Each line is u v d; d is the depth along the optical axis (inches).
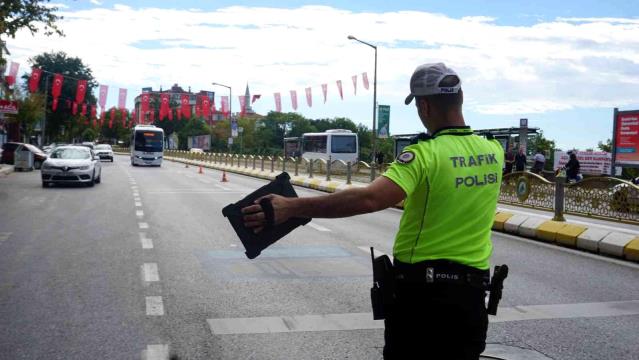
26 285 271.1
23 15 874.1
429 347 91.4
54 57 3002.0
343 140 1913.1
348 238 430.9
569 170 912.3
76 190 843.4
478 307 91.7
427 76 95.2
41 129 2477.9
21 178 1113.4
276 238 89.5
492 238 457.4
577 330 214.8
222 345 193.2
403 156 90.5
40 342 194.5
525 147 1327.5
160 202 674.8
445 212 91.3
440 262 91.1
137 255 346.9
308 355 184.9
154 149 1910.7
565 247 414.9
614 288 284.4
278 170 1603.1
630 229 442.0
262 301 247.6
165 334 203.6
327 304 243.9
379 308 96.7
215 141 4261.8
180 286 272.1
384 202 87.2
